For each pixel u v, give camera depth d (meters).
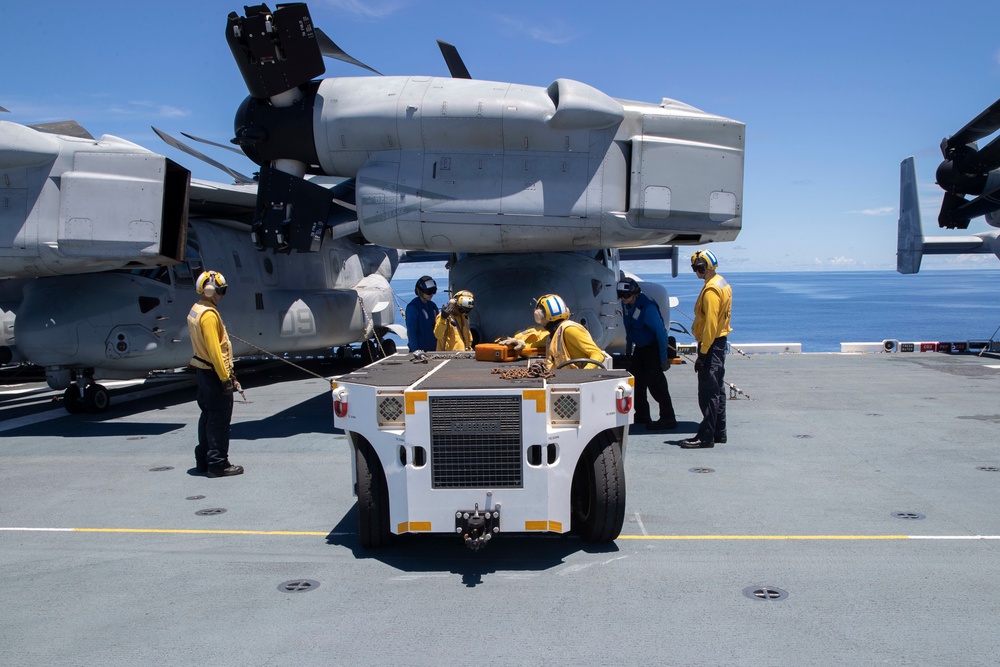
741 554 4.75
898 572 4.42
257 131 8.58
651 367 8.77
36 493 6.41
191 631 3.76
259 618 3.90
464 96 8.12
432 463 4.46
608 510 4.82
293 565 4.67
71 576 4.52
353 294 15.76
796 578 4.35
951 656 3.41
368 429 4.65
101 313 10.26
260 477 6.90
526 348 6.28
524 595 4.16
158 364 10.86
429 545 5.04
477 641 3.61
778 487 6.30
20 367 15.23
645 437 8.41
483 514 4.41
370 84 8.49
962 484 6.34
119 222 8.64
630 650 3.50
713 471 6.84
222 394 6.86
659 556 4.74
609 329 10.55
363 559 4.77
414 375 5.13
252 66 8.18
